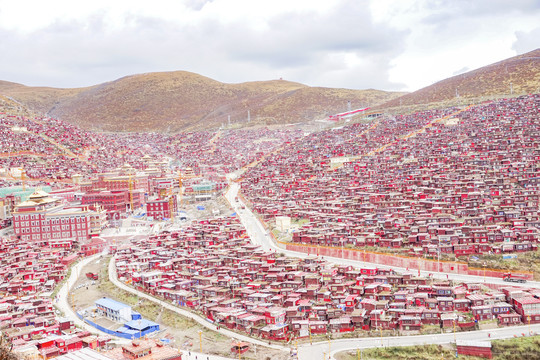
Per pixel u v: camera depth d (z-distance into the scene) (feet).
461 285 599.57
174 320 626.64
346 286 631.15
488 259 655.35
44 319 619.67
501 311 542.16
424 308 568.00
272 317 572.51
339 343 530.68
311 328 558.97
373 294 604.90
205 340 564.71
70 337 546.26
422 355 494.59
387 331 545.03
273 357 510.17
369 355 501.56
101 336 576.61
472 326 534.37
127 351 449.89
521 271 617.21
